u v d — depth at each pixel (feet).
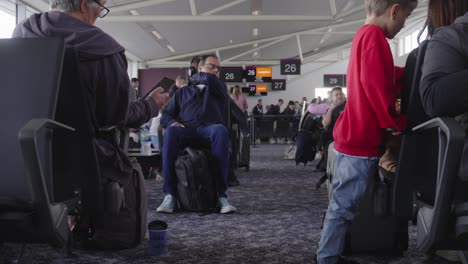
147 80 44.68
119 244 7.14
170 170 11.18
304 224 9.68
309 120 20.77
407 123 4.33
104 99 5.43
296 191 14.89
